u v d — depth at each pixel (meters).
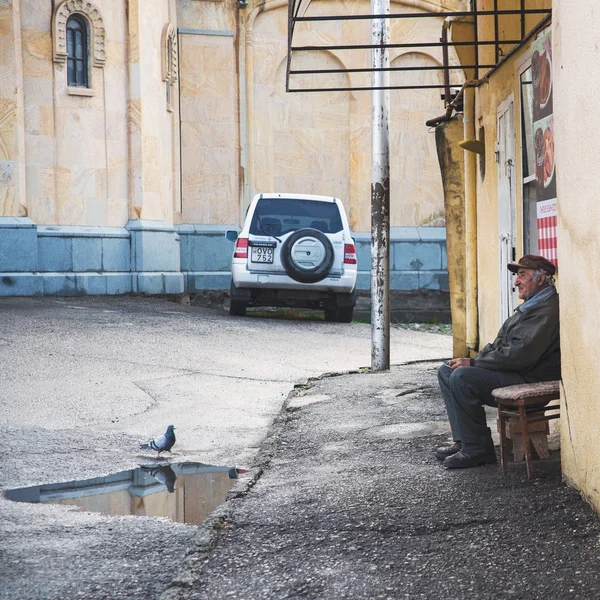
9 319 15.37
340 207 18.89
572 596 3.88
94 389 10.50
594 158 4.82
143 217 21.55
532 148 8.27
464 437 6.12
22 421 8.81
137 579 4.39
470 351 11.75
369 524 5.02
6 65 19.36
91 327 15.16
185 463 7.43
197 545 4.80
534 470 5.79
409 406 8.87
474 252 11.71
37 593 4.19
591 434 4.91
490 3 10.40
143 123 21.48
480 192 11.09
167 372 11.88
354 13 25.45
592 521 4.73
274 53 25.09
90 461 7.41
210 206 24.55
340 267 18.48
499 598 3.91
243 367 12.60
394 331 18.80
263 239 18.28
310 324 18.09
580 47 5.00
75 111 20.59
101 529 5.35
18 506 5.97
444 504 5.28
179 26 24.28
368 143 25.61
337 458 6.88
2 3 19.30
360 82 25.48
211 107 24.53
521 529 4.73
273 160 25.22
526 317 5.97
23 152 19.73
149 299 21.03
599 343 4.76
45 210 20.25
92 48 20.77
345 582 4.19
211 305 24.08
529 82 8.28
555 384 5.73
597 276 4.79
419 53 25.64
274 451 7.39
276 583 4.22
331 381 11.08
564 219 5.36
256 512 5.42
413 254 25.61
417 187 25.88
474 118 11.48
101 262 20.84
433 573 4.23
